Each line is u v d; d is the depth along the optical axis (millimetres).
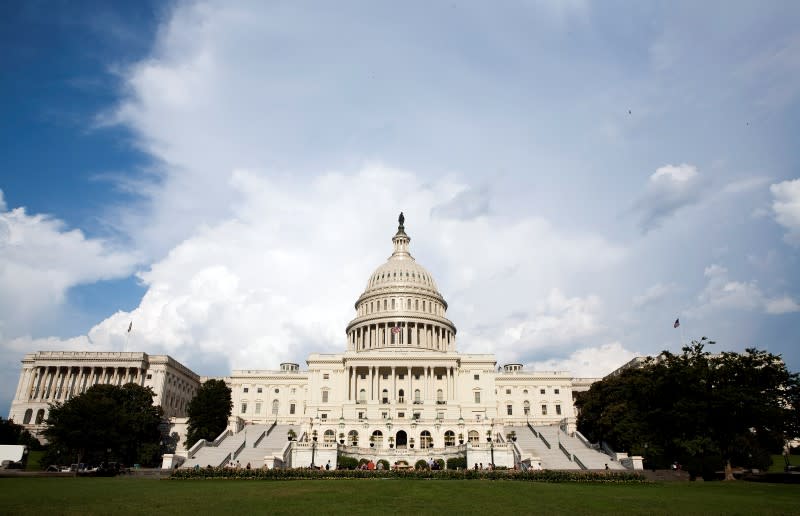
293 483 55375
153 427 108875
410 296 163875
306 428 114375
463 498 43250
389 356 139500
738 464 81812
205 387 121750
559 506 39188
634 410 88750
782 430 72000
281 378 157500
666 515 35188
